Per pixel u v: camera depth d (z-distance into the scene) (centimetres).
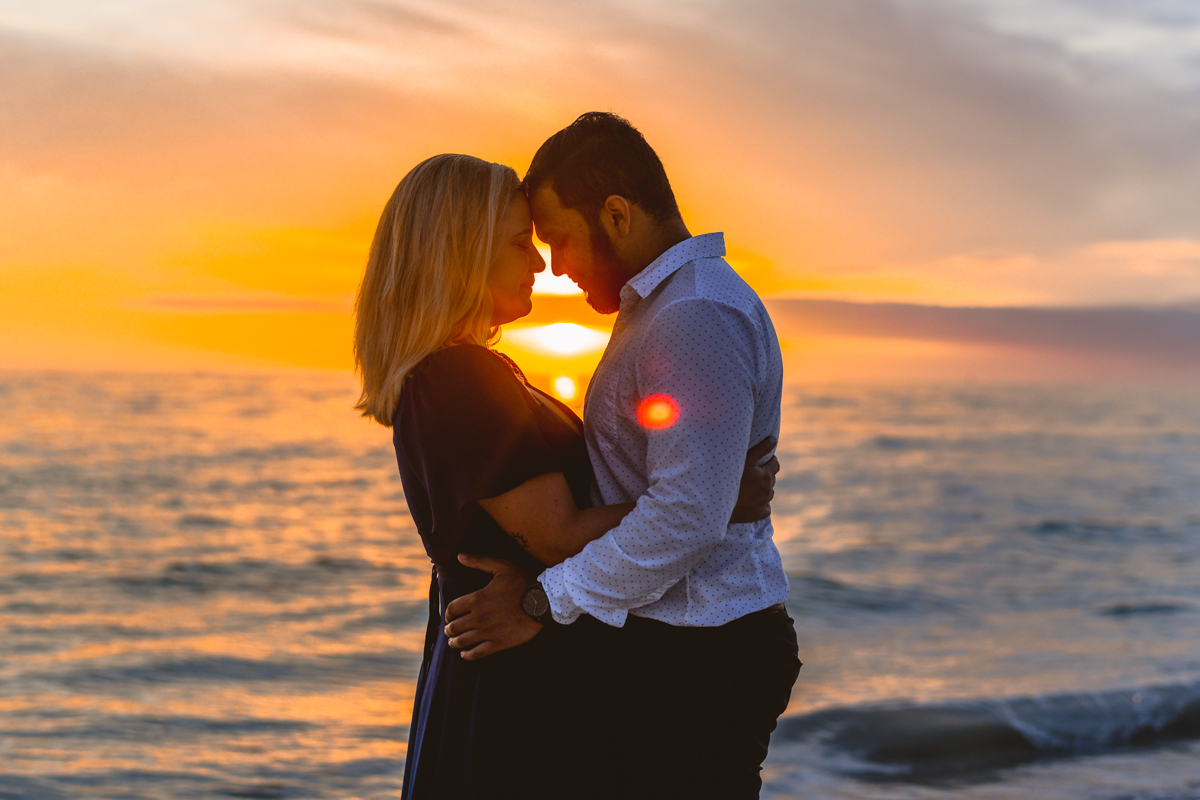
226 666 816
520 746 186
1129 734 585
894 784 504
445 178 191
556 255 206
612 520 181
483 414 179
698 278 184
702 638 187
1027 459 4038
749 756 192
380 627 1008
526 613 181
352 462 3375
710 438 171
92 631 979
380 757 566
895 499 2500
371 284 196
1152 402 13225
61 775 527
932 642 921
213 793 501
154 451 3653
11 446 3753
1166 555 1639
